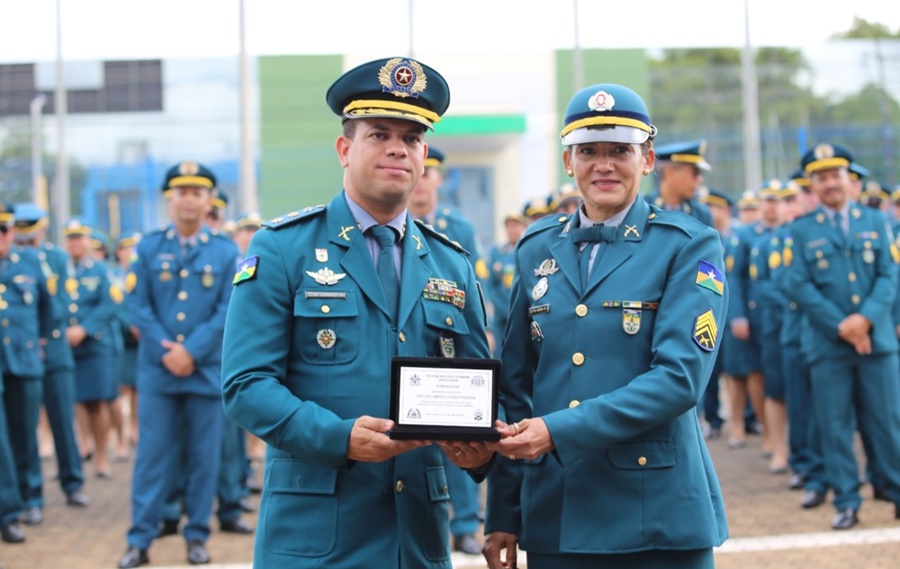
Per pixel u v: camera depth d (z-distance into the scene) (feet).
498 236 63.36
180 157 58.95
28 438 28.48
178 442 23.45
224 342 11.60
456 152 63.21
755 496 28.35
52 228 58.13
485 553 12.66
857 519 24.40
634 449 11.75
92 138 59.00
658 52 59.72
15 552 24.90
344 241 11.81
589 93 12.06
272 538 11.41
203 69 58.80
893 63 58.44
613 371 11.82
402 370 10.70
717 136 58.59
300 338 11.53
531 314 12.57
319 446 10.75
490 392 10.77
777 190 34.01
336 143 12.39
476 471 11.98
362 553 11.23
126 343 40.65
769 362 31.09
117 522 28.40
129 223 58.95
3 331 28.12
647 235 12.25
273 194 56.03
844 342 24.14
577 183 12.28
